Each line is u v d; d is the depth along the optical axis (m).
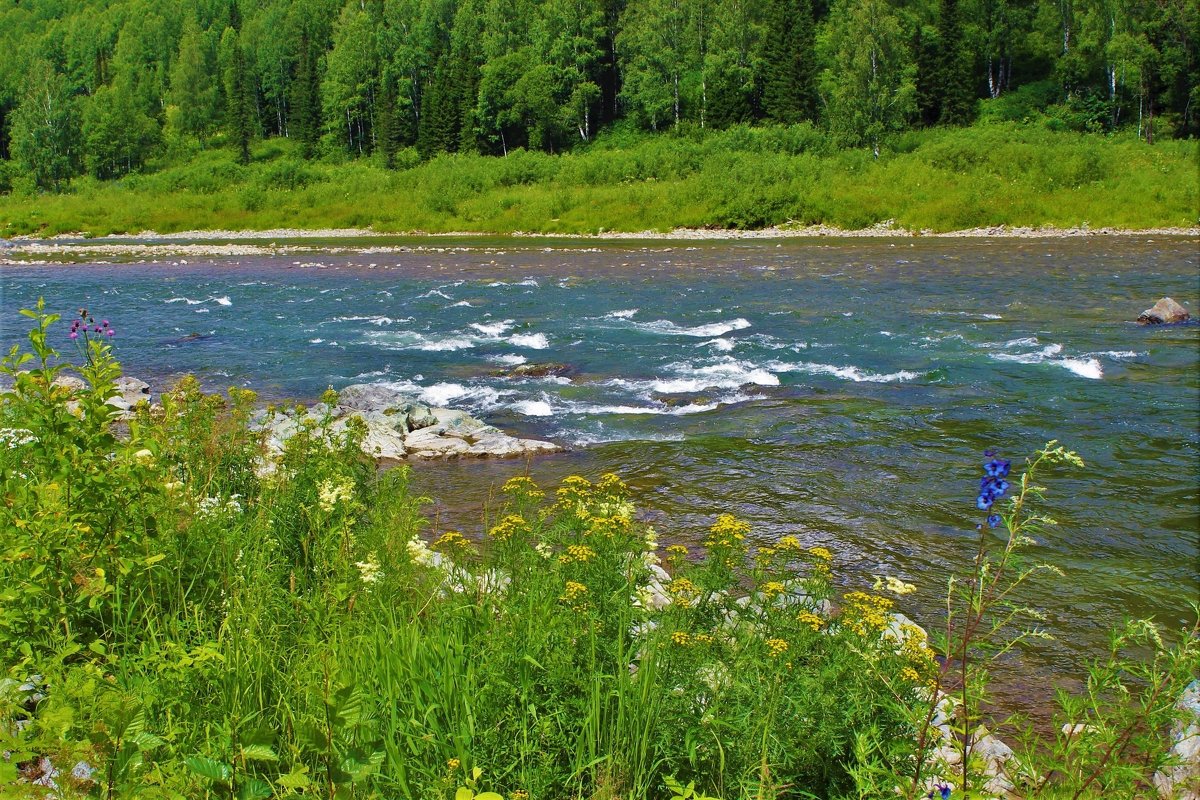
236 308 22.34
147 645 4.04
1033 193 42.53
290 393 13.66
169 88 108.38
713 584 4.19
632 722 3.57
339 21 100.88
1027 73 75.69
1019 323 18.86
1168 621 6.63
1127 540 8.19
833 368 15.27
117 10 130.50
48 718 2.80
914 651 3.58
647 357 16.34
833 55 74.25
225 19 125.50
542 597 4.20
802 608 4.04
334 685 3.33
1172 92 65.69
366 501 5.82
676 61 75.94
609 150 75.56
